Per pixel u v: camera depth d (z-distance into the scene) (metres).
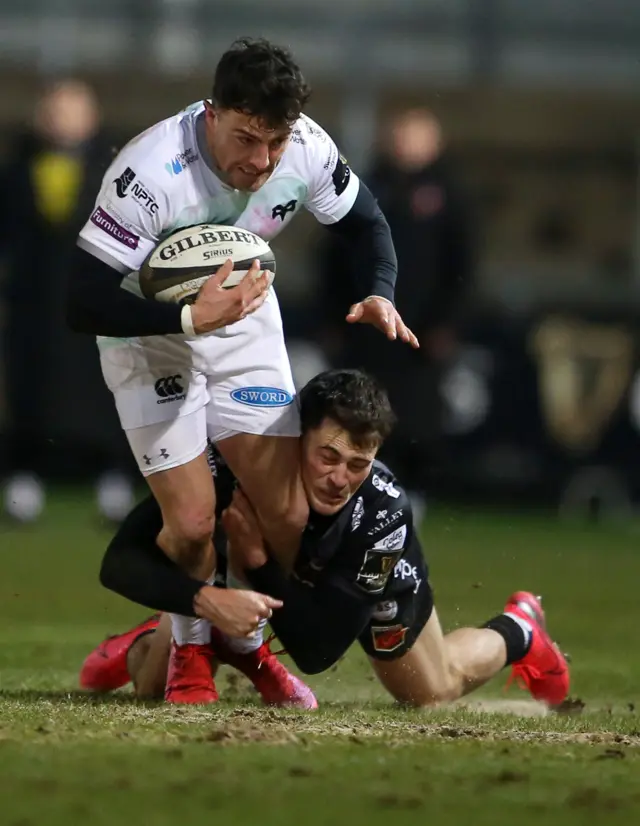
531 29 53.91
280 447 15.02
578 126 56.41
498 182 58.72
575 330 43.41
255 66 13.80
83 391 41.91
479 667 16.45
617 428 43.56
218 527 15.92
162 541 15.22
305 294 42.91
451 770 11.16
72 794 10.02
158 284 14.42
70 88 38.41
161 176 14.36
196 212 14.66
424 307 36.25
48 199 38.78
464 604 24.64
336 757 11.45
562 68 54.03
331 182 15.85
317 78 52.12
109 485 39.00
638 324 43.53
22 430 42.16
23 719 13.01
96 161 38.66
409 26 53.06
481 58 53.53
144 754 11.33
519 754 11.93
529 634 16.97
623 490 43.62
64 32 51.50
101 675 16.64
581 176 58.56
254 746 11.78
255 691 17.20
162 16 51.72
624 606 27.27
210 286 14.01
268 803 9.90
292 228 52.41
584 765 11.56
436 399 37.59
